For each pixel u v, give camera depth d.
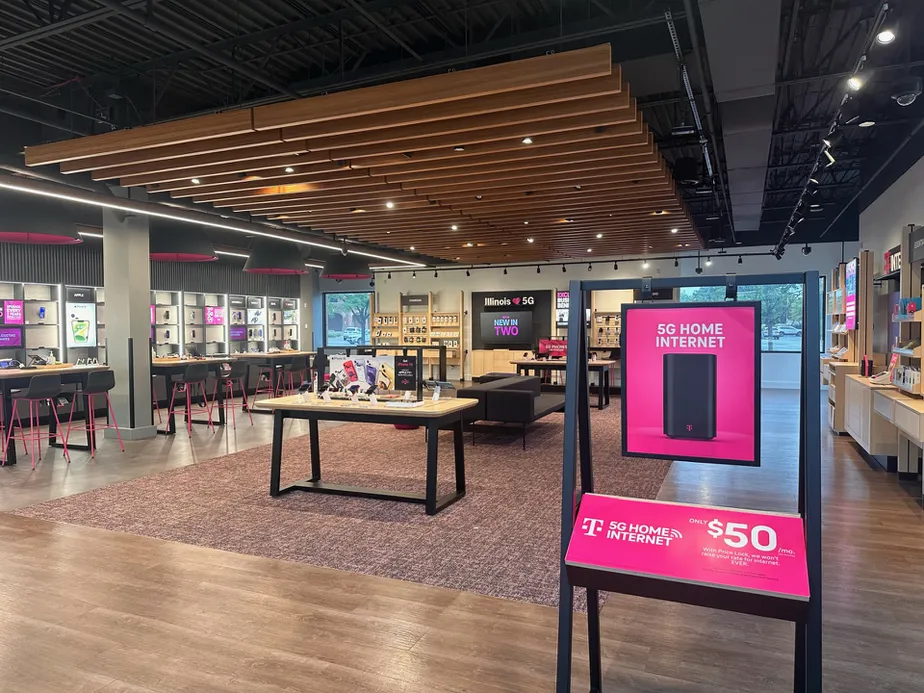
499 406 7.64
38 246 11.20
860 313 7.91
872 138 9.49
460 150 5.73
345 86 6.36
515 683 2.57
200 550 4.12
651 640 2.94
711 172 8.45
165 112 7.50
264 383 14.34
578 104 4.65
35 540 4.32
